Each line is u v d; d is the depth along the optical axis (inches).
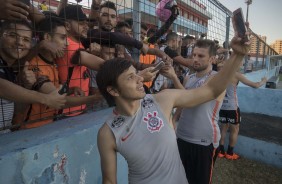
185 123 81.0
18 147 51.3
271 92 173.0
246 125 160.1
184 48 148.3
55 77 67.4
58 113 73.0
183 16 148.1
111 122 47.2
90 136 66.8
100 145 47.1
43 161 54.3
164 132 46.1
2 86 46.3
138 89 44.4
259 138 141.3
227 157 144.3
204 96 51.2
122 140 45.2
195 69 81.4
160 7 113.3
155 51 87.9
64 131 63.0
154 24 124.7
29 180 51.7
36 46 62.8
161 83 115.3
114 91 45.5
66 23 76.2
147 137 45.2
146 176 46.9
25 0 62.2
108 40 77.7
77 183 64.5
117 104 47.1
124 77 43.6
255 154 142.2
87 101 62.9
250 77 241.1
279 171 130.6
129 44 78.7
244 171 130.9
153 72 54.5
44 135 59.4
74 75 70.1
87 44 80.2
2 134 59.0
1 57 57.3
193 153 79.0
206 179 78.7
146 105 47.9
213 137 77.3
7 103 57.1
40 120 61.5
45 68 63.7
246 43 45.9
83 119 74.3
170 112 49.6
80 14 80.5
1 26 56.5
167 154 46.3
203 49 78.4
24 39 57.5
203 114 76.4
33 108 63.4
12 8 48.9
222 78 50.0
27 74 56.6
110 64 45.3
